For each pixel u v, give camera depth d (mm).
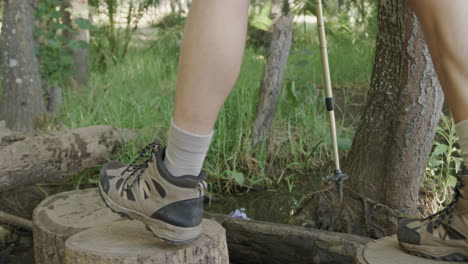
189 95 1117
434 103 2107
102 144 3027
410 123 2135
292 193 3023
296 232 1960
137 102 4039
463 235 1284
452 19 1139
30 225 2455
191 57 1093
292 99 3400
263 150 3416
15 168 2520
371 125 2283
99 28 5355
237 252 2049
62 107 3867
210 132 1185
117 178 1370
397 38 2078
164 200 1281
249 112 3498
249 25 5914
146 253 1344
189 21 1108
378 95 2230
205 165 3295
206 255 1434
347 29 6078
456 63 1160
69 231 1734
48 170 2688
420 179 2268
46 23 4164
